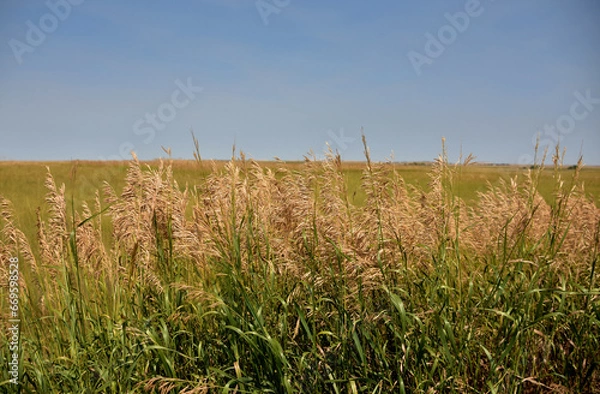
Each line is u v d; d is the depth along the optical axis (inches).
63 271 190.2
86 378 170.7
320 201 215.0
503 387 160.2
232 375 164.4
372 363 168.9
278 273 197.9
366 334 157.9
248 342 156.2
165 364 158.4
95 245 213.5
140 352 158.6
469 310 170.4
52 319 196.2
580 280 217.0
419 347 153.3
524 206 237.6
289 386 143.6
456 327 169.6
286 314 164.1
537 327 177.5
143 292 195.9
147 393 159.3
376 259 189.3
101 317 191.9
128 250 216.4
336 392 151.4
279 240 202.8
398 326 168.4
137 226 203.8
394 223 200.1
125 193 211.5
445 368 160.2
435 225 203.6
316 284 181.9
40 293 215.8
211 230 194.9
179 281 194.7
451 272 196.1
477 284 194.7
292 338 167.6
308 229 203.6
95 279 213.9
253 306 169.0
